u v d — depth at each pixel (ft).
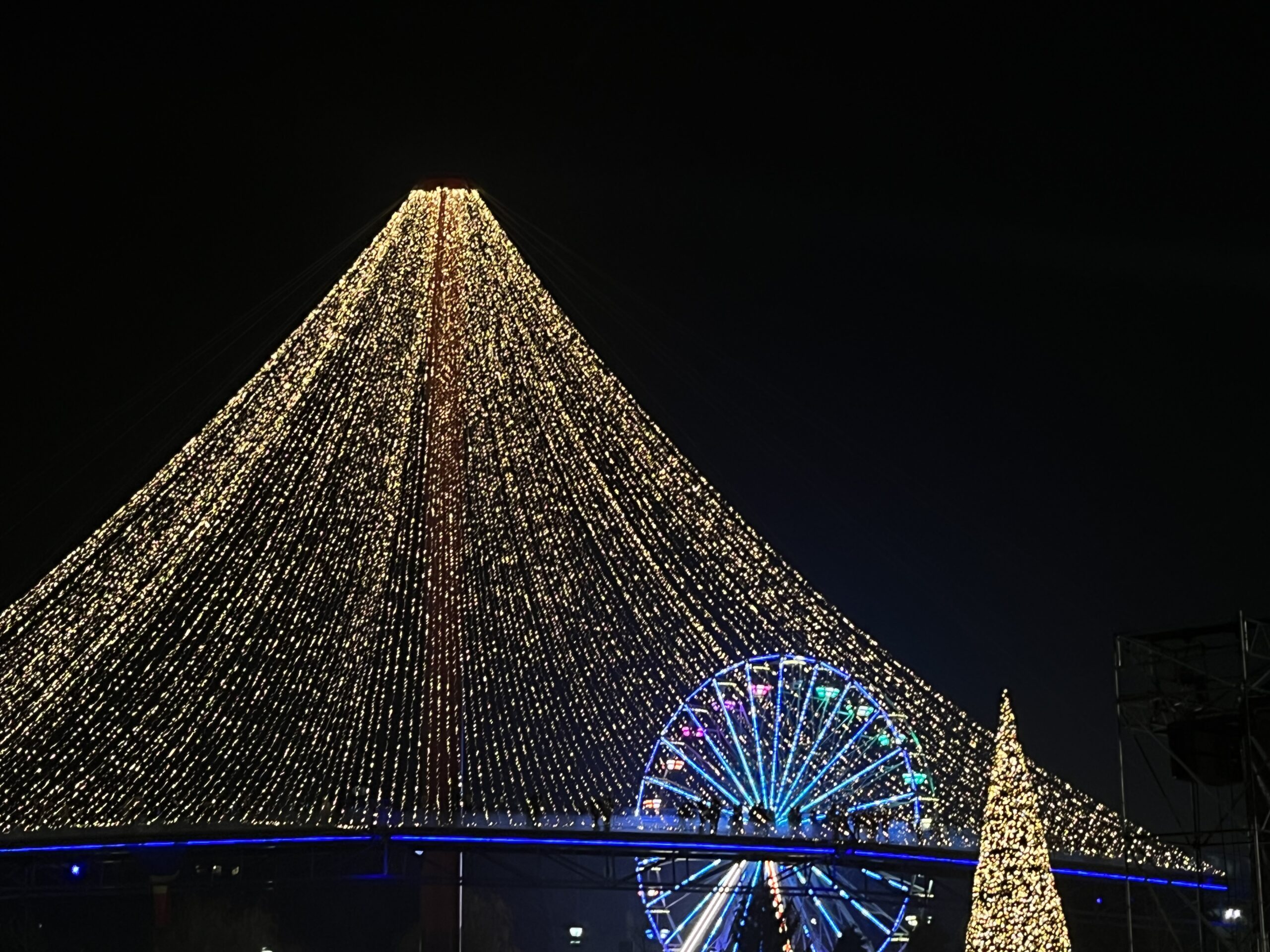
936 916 323.16
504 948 394.93
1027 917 146.61
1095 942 284.61
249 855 270.46
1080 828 279.28
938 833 278.87
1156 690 152.87
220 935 342.85
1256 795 143.74
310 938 371.35
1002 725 152.35
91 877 297.53
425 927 262.67
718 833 278.26
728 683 283.59
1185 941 276.62
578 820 277.64
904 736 282.36
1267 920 141.28
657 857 267.39
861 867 270.67
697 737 281.95
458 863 266.16
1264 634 148.46
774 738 281.95
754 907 265.13
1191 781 148.25
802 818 279.28
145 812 262.26
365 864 290.97
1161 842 157.38
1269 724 141.49
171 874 270.87
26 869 261.03
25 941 310.45
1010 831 148.97
